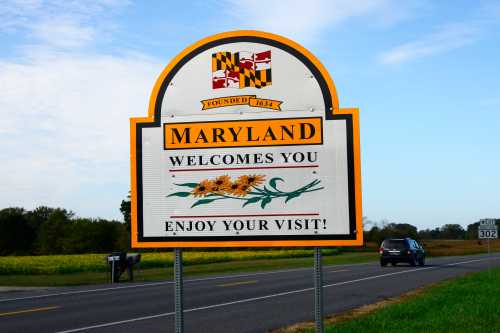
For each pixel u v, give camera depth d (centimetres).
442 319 1148
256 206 637
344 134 629
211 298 1767
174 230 645
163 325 1242
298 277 2666
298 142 634
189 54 651
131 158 652
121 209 8725
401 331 1030
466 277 2281
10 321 1310
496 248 8125
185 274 3197
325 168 629
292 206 631
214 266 4031
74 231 10000
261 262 4591
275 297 1781
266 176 637
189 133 647
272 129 637
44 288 2266
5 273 3425
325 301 1658
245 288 2103
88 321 1305
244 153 640
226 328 1196
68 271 3559
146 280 2739
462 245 9225
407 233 8150
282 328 1189
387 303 1593
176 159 648
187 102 649
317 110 633
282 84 639
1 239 9962
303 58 638
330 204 627
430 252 6856
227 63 646
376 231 8056
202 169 644
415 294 1809
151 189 650
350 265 3897
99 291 2077
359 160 625
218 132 644
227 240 638
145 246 646
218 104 645
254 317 1350
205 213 643
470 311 1246
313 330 1110
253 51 645
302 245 628
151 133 652
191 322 1280
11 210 10462
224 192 641
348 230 623
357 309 1476
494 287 1748
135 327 1216
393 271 3041
